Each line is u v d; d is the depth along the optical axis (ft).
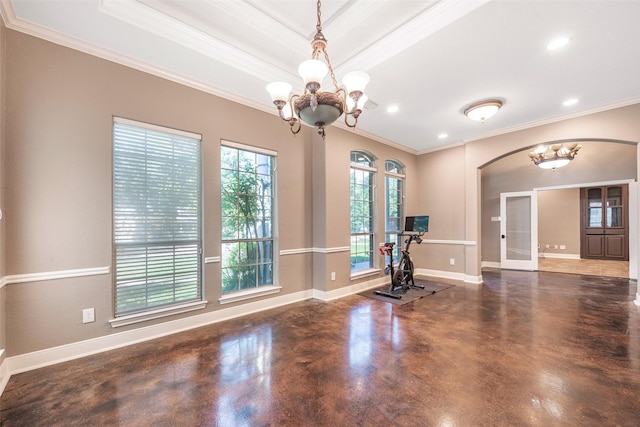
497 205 23.58
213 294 10.92
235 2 7.39
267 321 11.02
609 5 6.71
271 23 8.18
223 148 11.62
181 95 10.18
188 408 5.90
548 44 8.25
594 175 19.49
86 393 6.42
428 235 20.21
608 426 5.24
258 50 9.37
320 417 5.61
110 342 8.61
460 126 15.48
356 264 16.46
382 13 7.59
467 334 9.56
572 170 20.34
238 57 9.33
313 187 14.70
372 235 17.53
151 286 9.56
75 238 8.06
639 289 12.63
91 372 7.28
